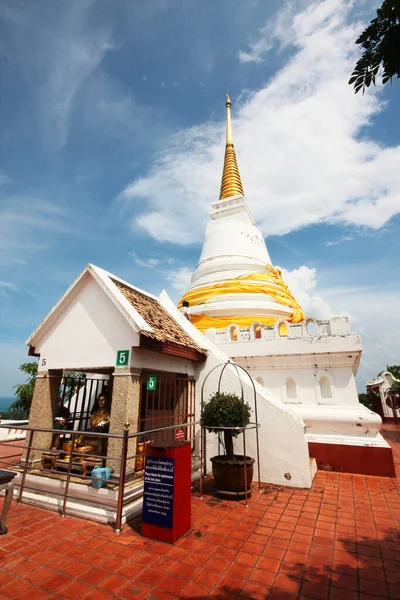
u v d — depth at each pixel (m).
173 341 7.88
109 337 7.29
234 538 5.27
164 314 9.74
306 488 7.65
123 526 5.66
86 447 7.33
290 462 7.93
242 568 4.42
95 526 5.67
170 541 5.09
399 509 6.42
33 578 4.16
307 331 11.04
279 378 10.94
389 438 16.78
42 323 8.24
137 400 6.91
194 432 9.21
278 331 11.45
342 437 9.27
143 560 4.60
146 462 5.56
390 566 4.46
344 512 6.29
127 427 5.70
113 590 3.93
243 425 7.41
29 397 19.23
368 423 9.09
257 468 8.11
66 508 6.20
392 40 3.19
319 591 3.94
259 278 17.12
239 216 20.73
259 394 8.61
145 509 5.39
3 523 5.36
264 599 3.79
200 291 17.28
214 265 18.48
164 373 8.60
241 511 6.36
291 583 4.09
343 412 9.41
